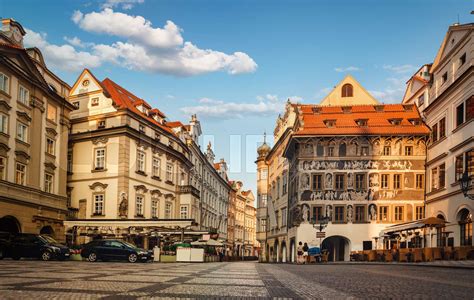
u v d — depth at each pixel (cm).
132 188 5256
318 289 1060
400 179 4684
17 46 4116
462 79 3628
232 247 11288
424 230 4259
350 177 4738
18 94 3916
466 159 3550
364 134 4700
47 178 4375
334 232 4669
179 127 6788
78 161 5406
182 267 2428
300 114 5078
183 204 6488
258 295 919
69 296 833
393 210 4641
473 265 2248
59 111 4597
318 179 4781
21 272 1541
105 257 3259
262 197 7756
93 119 5381
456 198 3716
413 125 4725
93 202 5231
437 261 2738
